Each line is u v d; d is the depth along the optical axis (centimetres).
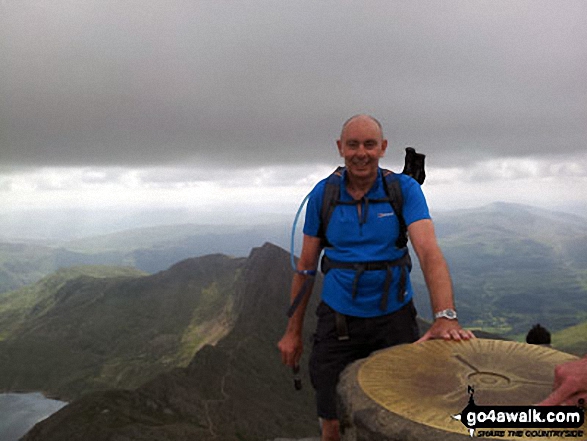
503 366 135
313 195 191
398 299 182
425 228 172
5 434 8856
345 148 177
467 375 130
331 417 188
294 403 6775
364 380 132
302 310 201
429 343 156
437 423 107
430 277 167
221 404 6078
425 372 134
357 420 118
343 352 185
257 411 6109
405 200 180
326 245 195
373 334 182
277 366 7769
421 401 117
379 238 180
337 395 134
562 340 9088
